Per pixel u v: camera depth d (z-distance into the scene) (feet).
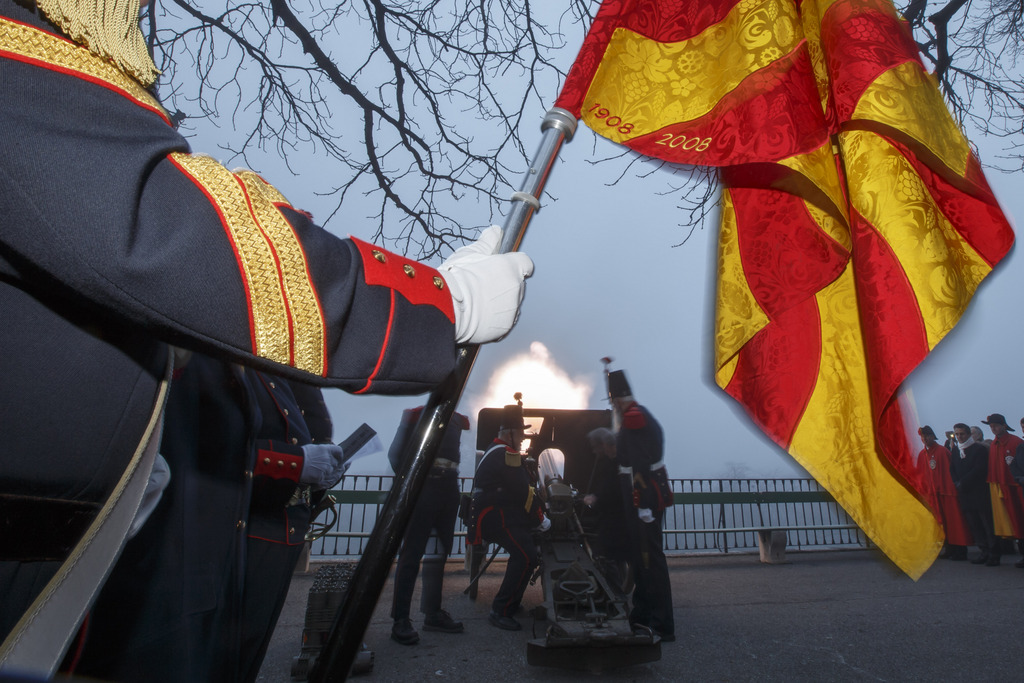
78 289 1.54
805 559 29.89
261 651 4.99
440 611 15.30
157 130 1.75
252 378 5.76
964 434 32.53
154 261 1.56
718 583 22.99
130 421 1.93
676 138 4.18
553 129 3.61
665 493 15.55
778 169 4.42
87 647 3.02
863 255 3.71
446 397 2.67
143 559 3.18
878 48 3.87
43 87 1.56
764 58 4.15
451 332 2.27
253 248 1.74
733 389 4.26
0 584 1.81
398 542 2.57
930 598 20.07
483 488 16.07
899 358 3.46
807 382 4.09
